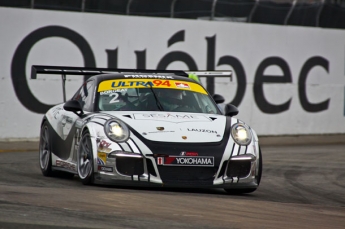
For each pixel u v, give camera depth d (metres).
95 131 25.50
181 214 19.89
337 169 37.94
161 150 24.53
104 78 29.56
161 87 29.23
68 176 31.30
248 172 25.66
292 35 60.59
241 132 26.11
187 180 24.72
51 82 52.16
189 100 28.97
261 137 59.19
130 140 24.78
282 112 60.31
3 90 50.66
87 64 53.44
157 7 55.75
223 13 57.88
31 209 19.44
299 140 57.91
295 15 60.66
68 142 28.72
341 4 62.53
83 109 29.08
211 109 29.00
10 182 27.19
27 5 51.22
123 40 54.66
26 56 51.28
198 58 57.19
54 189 24.23
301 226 19.09
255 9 59.03
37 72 30.53
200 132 25.69
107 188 25.12
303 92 61.16
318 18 61.69
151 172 24.55
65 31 52.56
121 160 24.55
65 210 19.52
